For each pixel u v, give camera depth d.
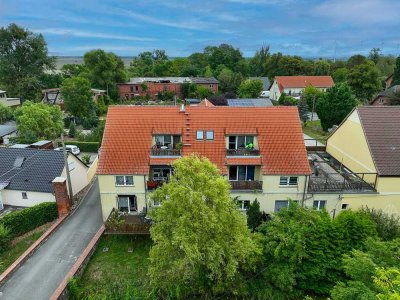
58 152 32.38
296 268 20.67
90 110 69.88
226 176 25.94
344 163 32.09
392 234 22.97
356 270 16.92
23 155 32.75
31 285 20.59
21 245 25.30
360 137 28.77
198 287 20.17
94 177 38.62
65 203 28.61
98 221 28.23
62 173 30.73
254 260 20.05
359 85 84.38
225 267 18.53
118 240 25.33
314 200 26.61
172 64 130.62
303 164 26.02
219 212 17.83
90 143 49.81
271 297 20.69
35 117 50.44
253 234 20.77
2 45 76.06
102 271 22.17
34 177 30.53
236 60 141.75
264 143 27.02
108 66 90.50
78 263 21.59
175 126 27.70
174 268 17.73
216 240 17.80
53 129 51.97
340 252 20.56
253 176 27.70
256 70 143.38
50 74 96.31
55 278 21.22
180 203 17.23
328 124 56.94
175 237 16.34
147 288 20.03
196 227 17.00
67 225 27.61
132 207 27.17
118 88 93.62
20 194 30.34
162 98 95.31
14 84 78.50
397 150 27.02
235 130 27.47
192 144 26.98
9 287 20.42
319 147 37.47
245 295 20.88
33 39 78.88
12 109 66.12
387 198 26.56
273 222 21.31
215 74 123.88
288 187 26.22
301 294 21.20
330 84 95.38
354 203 26.67
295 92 94.25
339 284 17.27
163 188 18.89
